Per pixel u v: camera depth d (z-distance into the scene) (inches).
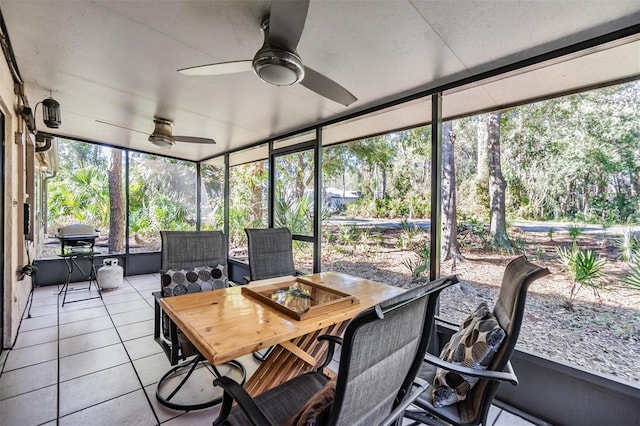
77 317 136.8
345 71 84.7
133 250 224.4
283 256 121.1
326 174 166.7
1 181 101.8
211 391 83.8
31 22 68.4
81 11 64.5
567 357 87.6
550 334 94.2
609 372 81.8
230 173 219.0
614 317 84.9
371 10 59.1
